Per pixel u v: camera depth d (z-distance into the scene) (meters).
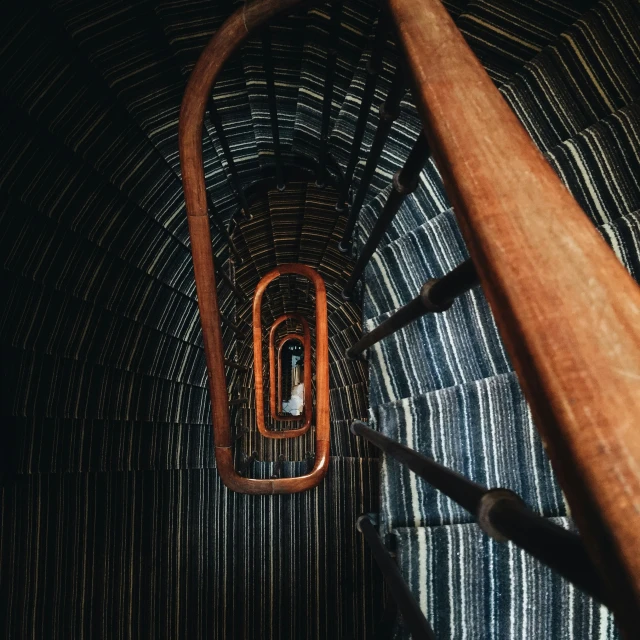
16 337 2.36
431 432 1.31
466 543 1.13
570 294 0.31
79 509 2.59
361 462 4.39
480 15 2.44
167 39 2.82
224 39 1.15
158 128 3.08
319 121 2.99
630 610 0.25
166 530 3.23
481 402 1.26
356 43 2.77
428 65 0.47
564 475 0.29
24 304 2.41
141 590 2.94
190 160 1.31
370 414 1.51
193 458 3.91
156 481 3.23
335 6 1.59
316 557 4.21
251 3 1.11
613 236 1.25
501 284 0.34
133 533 2.95
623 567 0.25
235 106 3.24
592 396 0.28
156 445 3.40
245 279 5.60
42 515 2.38
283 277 6.34
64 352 2.65
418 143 0.94
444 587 1.12
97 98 2.75
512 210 0.36
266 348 8.15
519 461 1.20
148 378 3.38
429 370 1.48
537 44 2.39
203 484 3.72
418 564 1.13
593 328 0.30
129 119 2.92
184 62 2.92
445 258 1.63
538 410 0.30
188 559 3.40
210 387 1.81
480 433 1.26
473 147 0.40
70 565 2.50
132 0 2.65
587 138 1.66
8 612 2.18
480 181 0.38
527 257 0.34
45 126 2.55
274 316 7.86
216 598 3.60
